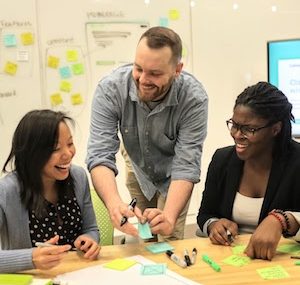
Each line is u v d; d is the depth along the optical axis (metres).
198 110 1.86
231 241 1.55
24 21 2.92
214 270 1.31
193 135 1.87
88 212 1.76
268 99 1.61
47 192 1.62
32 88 2.98
